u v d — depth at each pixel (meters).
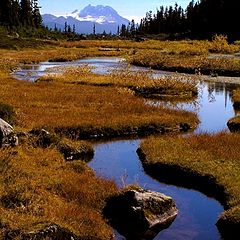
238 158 20.80
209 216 15.57
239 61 67.94
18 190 14.19
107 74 55.16
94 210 15.00
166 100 42.00
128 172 20.39
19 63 75.50
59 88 42.88
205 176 18.75
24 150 20.52
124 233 14.09
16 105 32.72
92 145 25.25
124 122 28.45
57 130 26.38
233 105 39.53
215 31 135.25
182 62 69.00
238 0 133.38
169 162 20.42
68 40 156.38
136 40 150.75
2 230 11.68
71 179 17.27
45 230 11.95
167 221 14.88
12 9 150.12
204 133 27.03
